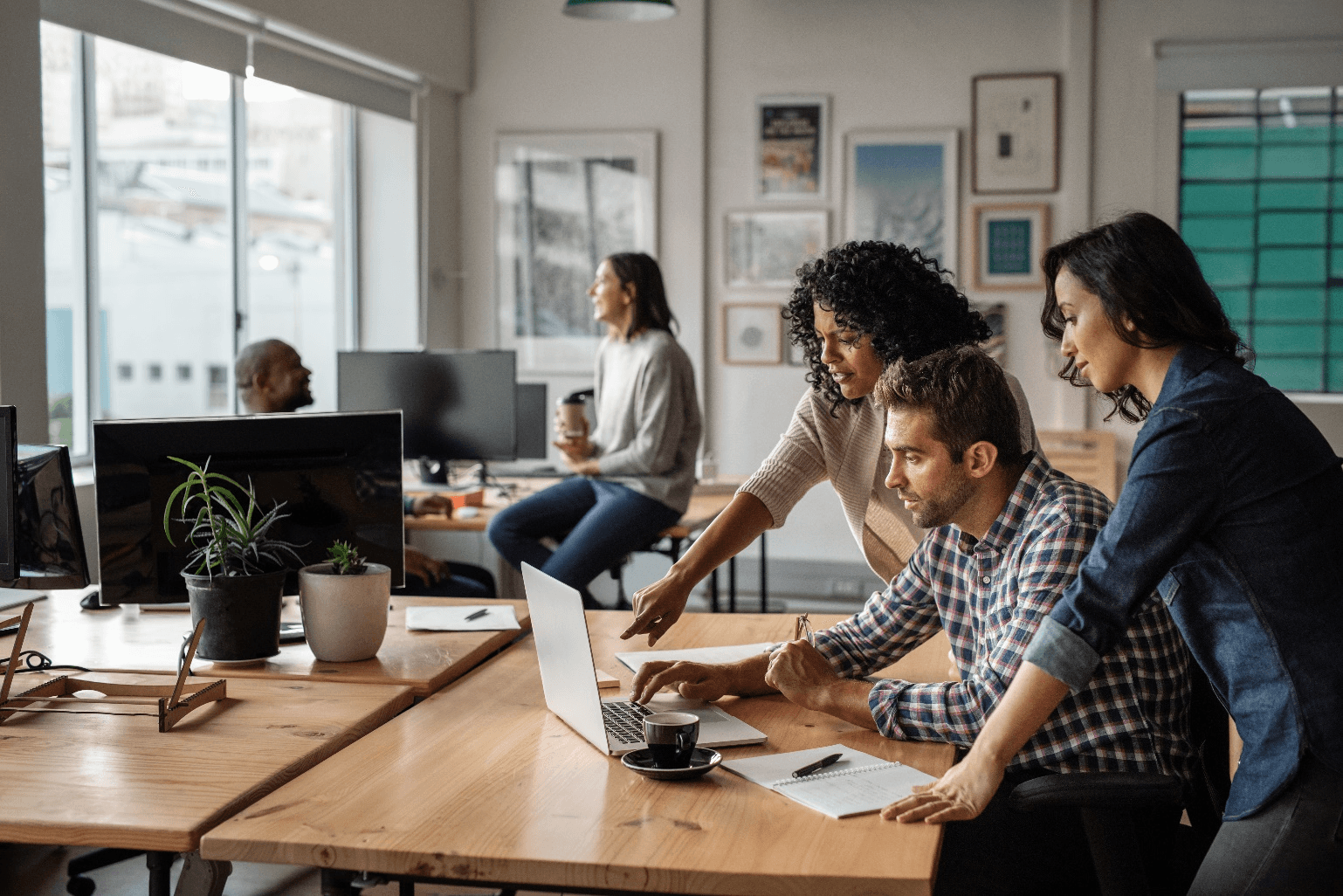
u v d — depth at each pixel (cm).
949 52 583
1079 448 573
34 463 220
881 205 591
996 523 174
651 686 187
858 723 176
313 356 743
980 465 168
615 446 414
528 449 516
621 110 609
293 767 156
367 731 177
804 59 595
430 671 201
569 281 619
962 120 583
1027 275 580
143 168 900
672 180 607
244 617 203
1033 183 578
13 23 344
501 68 620
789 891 123
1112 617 142
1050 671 143
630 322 413
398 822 137
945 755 165
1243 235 585
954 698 167
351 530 234
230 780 150
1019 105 577
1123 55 571
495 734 171
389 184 593
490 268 627
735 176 605
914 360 188
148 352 963
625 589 620
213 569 207
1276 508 142
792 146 598
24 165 349
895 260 206
